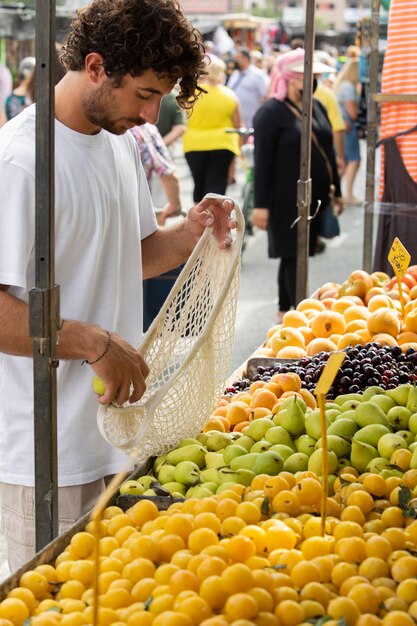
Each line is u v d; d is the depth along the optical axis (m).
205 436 2.99
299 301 4.79
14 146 2.64
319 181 7.23
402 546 2.24
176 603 1.92
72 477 2.83
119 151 2.95
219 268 2.93
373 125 5.67
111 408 2.57
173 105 8.59
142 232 3.19
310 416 2.91
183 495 2.76
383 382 3.38
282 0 59.09
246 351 7.37
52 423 2.38
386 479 2.63
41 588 2.17
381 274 4.95
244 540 2.12
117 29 2.49
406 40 5.54
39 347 2.34
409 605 2.00
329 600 2.00
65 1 12.05
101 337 2.53
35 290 2.30
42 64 2.20
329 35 26.25
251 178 11.21
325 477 2.27
